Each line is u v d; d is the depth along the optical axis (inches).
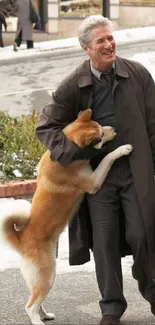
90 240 190.1
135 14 1221.7
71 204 183.5
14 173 323.9
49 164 184.4
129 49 784.3
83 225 187.0
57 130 181.0
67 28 1170.6
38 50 832.3
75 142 176.6
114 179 180.7
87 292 216.2
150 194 178.4
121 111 178.7
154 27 1022.4
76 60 752.3
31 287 181.8
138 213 178.5
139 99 180.1
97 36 173.0
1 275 234.4
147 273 182.1
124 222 187.8
